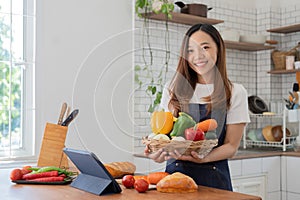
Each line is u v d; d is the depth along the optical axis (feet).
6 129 11.01
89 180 5.73
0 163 10.53
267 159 13.01
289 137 13.96
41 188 5.82
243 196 5.31
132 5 12.84
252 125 15.46
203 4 13.39
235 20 15.52
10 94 11.07
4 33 11.05
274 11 15.71
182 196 5.26
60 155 8.15
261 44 14.75
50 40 11.41
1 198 5.16
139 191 5.52
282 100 15.75
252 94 15.85
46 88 11.35
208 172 7.04
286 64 14.96
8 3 11.12
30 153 11.26
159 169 6.11
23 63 11.23
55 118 11.49
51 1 11.43
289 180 13.15
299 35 15.43
